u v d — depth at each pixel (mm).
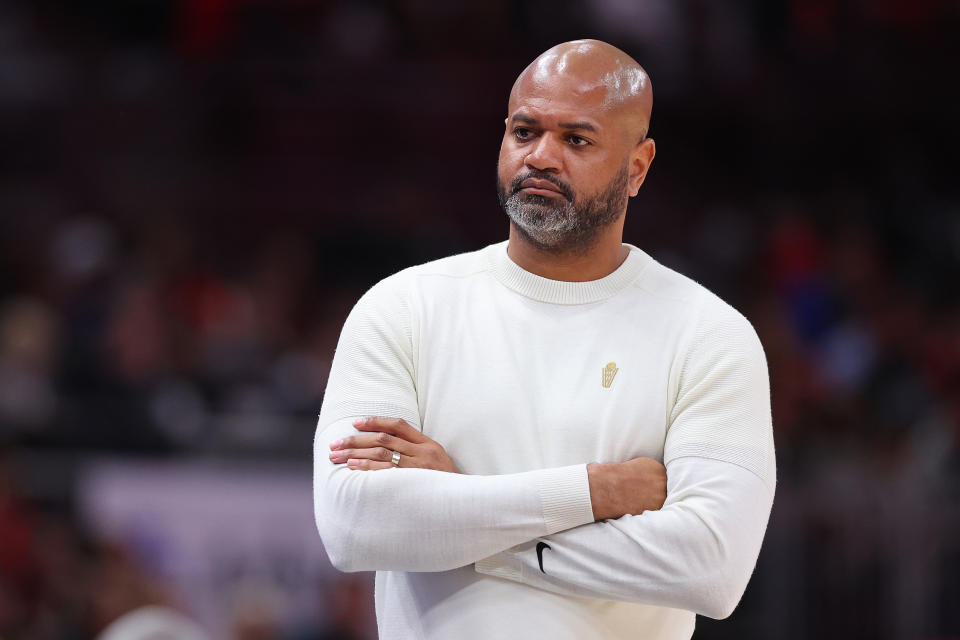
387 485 7695
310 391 24391
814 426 22938
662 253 28281
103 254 28203
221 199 29906
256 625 20328
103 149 30281
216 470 21484
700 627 19734
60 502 21250
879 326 26000
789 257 27828
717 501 7711
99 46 31203
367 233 28859
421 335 8281
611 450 7926
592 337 8164
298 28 30719
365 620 20250
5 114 30203
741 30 29547
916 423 22703
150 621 13812
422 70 29922
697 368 8047
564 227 7949
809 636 19547
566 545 7676
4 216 29422
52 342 25516
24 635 20031
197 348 25609
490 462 7980
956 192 29391
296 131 30125
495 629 7773
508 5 30000
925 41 29781
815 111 29453
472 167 29797
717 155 29562
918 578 19578
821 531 19812
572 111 7887
